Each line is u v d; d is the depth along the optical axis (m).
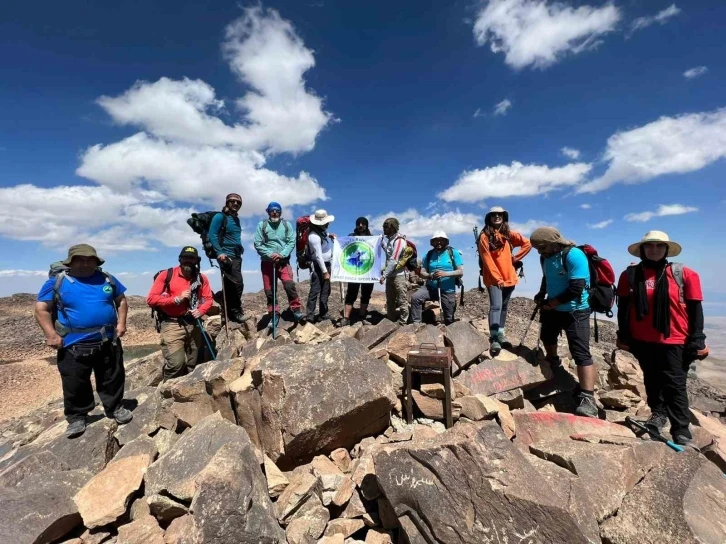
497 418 5.60
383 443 5.18
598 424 5.56
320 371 5.22
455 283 8.59
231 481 3.81
